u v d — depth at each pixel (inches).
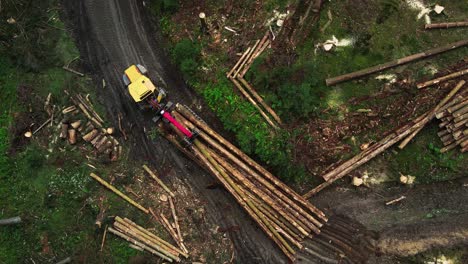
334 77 957.2
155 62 1018.7
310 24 985.5
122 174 964.0
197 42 1002.1
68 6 1057.5
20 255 919.7
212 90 970.1
